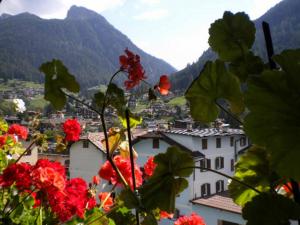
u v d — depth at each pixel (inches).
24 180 84.1
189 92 39.0
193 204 635.5
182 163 40.9
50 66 54.9
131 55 59.0
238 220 586.2
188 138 850.1
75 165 950.4
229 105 37.9
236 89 37.2
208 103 38.9
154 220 39.8
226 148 943.7
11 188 94.7
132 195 39.7
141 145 862.5
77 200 84.2
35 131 116.9
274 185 38.2
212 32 43.4
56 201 82.5
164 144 839.7
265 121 28.4
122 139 65.0
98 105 57.1
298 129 27.8
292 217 31.1
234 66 41.6
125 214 55.6
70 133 114.4
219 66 38.2
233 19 43.1
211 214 609.0
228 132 922.1
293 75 28.4
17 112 156.5
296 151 27.6
